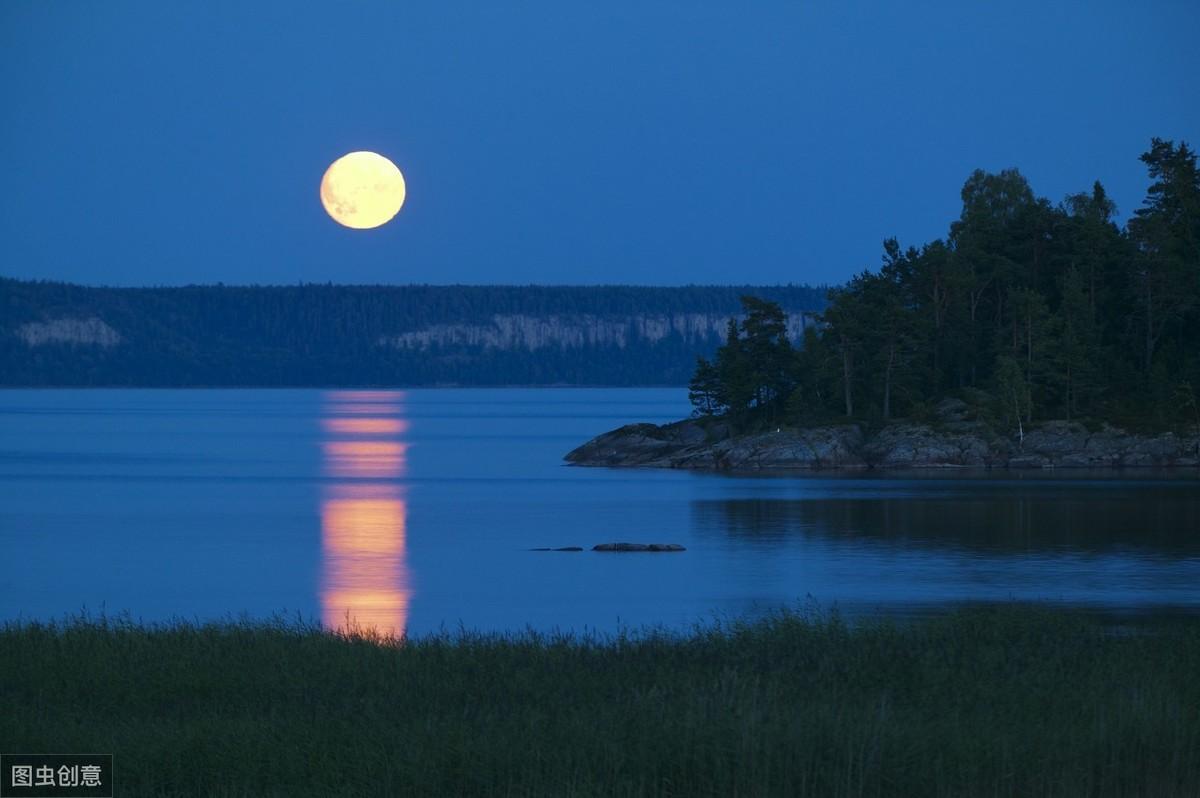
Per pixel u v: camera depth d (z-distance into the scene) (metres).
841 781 59.66
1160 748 62.84
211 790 61.16
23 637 92.25
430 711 72.25
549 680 80.56
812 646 92.75
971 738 63.41
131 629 98.38
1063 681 77.31
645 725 65.25
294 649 90.50
